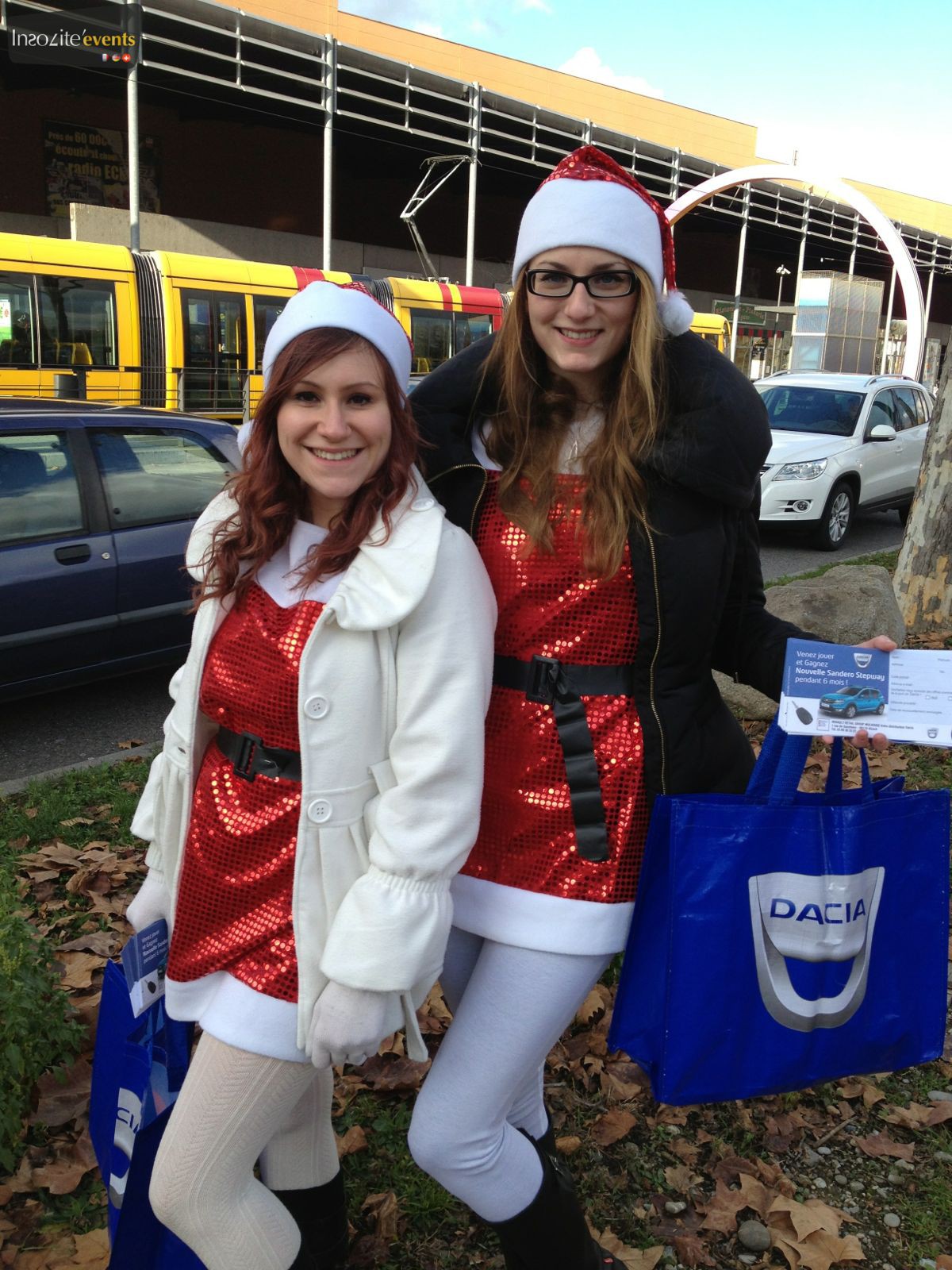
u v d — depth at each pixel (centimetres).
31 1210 230
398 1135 252
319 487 154
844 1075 174
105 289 1442
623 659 163
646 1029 167
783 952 164
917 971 176
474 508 169
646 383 157
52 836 410
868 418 1207
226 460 612
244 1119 153
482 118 2578
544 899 162
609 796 162
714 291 4534
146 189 2752
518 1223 170
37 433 534
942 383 712
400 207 3428
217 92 2486
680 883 159
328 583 154
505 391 170
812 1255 221
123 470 562
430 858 148
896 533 1304
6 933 251
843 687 164
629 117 3697
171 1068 176
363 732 152
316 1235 199
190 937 161
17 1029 235
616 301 159
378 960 144
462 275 3316
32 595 517
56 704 597
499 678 166
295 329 151
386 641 152
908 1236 231
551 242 156
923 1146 258
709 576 161
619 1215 233
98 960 316
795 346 3006
